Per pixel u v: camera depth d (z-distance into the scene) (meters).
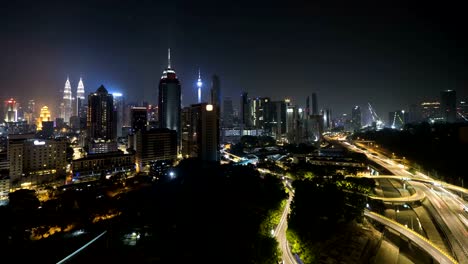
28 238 187.00
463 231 184.00
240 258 147.62
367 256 162.50
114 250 171.88
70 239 186.25
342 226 196.88
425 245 156.62
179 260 155.88
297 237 163.00
